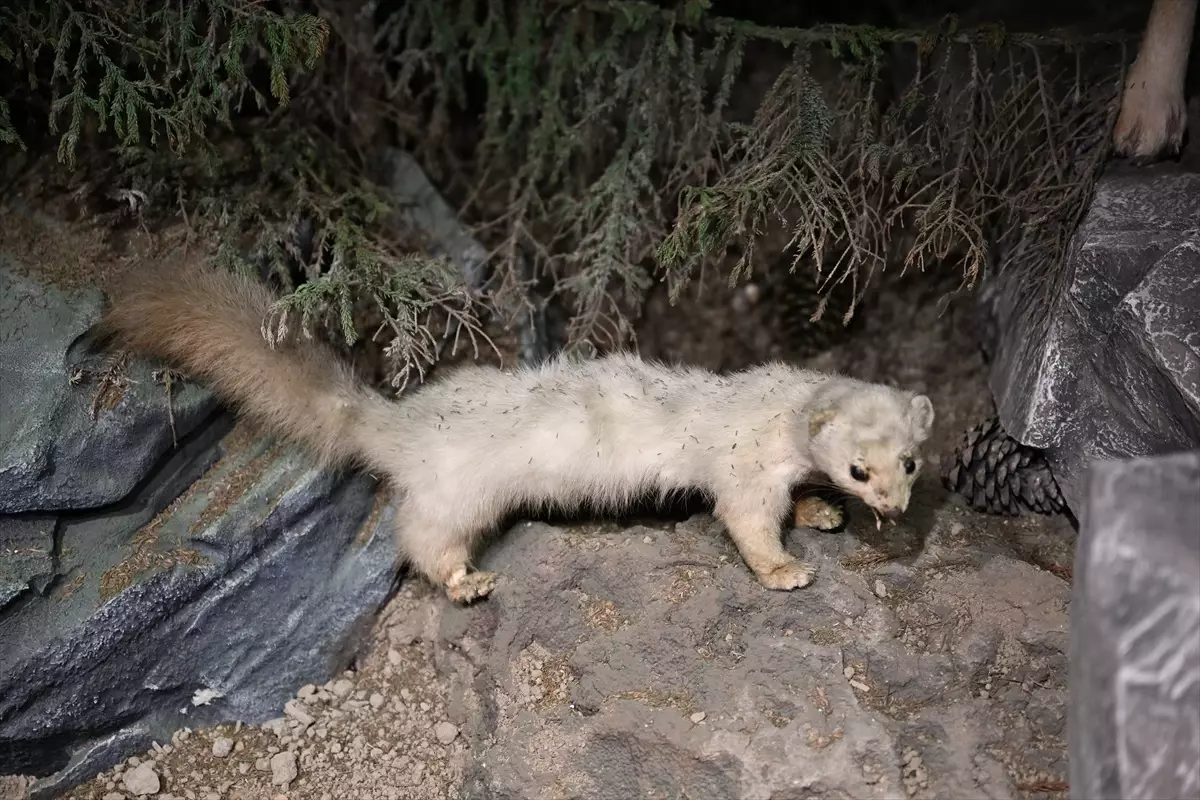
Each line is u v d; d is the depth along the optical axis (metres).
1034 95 1.01
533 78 1.18
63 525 0.94
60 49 0.96
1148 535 0.73
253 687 0.98
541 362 1.06
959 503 1.02
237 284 0.99
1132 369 0.91
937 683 0.87
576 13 1.13
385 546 1.01
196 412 0.98
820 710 0.85
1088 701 0.73
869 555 0.94
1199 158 0.99
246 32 0.96
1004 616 0.89
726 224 0.98
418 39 1.22
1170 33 0.96
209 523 0.96
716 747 0.84
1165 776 0.71
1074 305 0.93
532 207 1.20
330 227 1.05
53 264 1.01
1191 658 0.72
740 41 1.07
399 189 1.17
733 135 1.12
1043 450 0.96
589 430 0.96
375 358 1.06
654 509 1.04
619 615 0.93
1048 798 0.83
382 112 1.21
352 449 1.00
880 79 1.08
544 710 0.90
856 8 1.25
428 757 0.96
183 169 1.06
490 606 0.97
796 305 1.16
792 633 0.90
